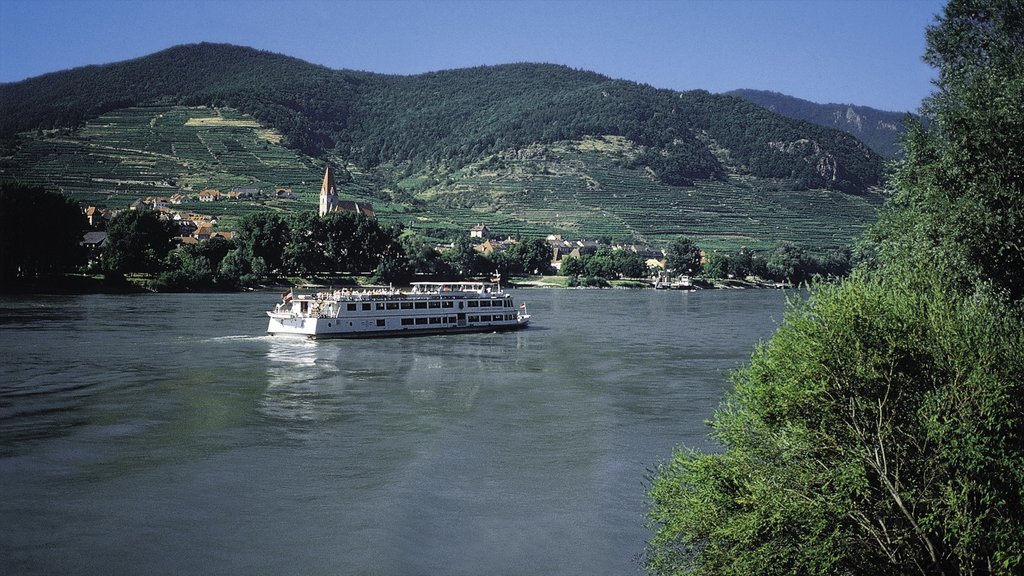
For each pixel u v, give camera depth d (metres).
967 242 34.16
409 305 115.38
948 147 36.47
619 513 39.16
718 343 106.00
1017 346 25.08
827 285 28.16
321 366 82.81
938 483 23.97
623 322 138.75
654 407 62.78
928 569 23.59
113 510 38.78
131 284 187.50
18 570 32.12
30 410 59.19
